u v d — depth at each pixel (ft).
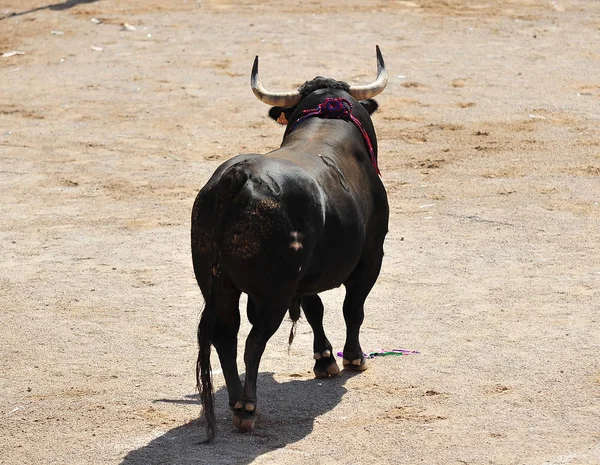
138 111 79.87
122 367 36.91
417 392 33.94
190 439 30.68
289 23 105.81
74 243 52.65
